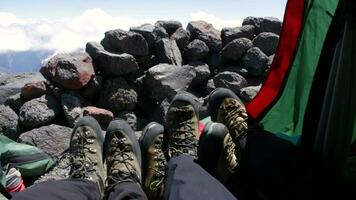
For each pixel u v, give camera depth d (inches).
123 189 32.9
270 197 32.7
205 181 31.3
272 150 35.3
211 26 95.3
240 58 91.3
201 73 86.9
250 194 34.5
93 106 75.7
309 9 37.2
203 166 36.7
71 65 72.7
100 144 45.4
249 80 90.0
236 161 36.8
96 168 40.7
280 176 32.8
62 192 30.8
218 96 48.2
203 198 29.0
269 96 43.5
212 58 91.8
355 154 33.9
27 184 55.5
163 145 44.3
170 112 47.6
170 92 78.6
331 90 32.1
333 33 31.6
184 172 32.6
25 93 71.9
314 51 38.2
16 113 72.4
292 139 39.5
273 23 95.6
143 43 82.4
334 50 32.0
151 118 79.2
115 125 44.1
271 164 33.8
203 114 79.1
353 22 27.7
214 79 87.5
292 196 31.6
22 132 69.6
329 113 31.9
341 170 32.4
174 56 85.7
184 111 46.9
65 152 63.1
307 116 35.4
